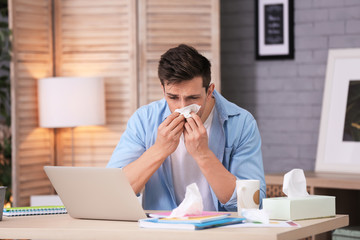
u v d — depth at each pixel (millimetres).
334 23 5719
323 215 2529
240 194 2533
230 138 3066
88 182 2535
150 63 5973
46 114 5836
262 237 2107
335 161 5359
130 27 5988
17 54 5871
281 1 5910
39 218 2711
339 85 5457
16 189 5863
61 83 5766
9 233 2430
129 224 2447
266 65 6016
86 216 2631
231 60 6176
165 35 5938
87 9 6090
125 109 6031
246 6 6098
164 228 2264
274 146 5988
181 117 2738
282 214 2453
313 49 5809
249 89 6098
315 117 5809
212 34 5840
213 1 5840
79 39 6113
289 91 5922
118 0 6016
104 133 6086
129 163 3109
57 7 6156
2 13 6637
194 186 2400
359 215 5410
